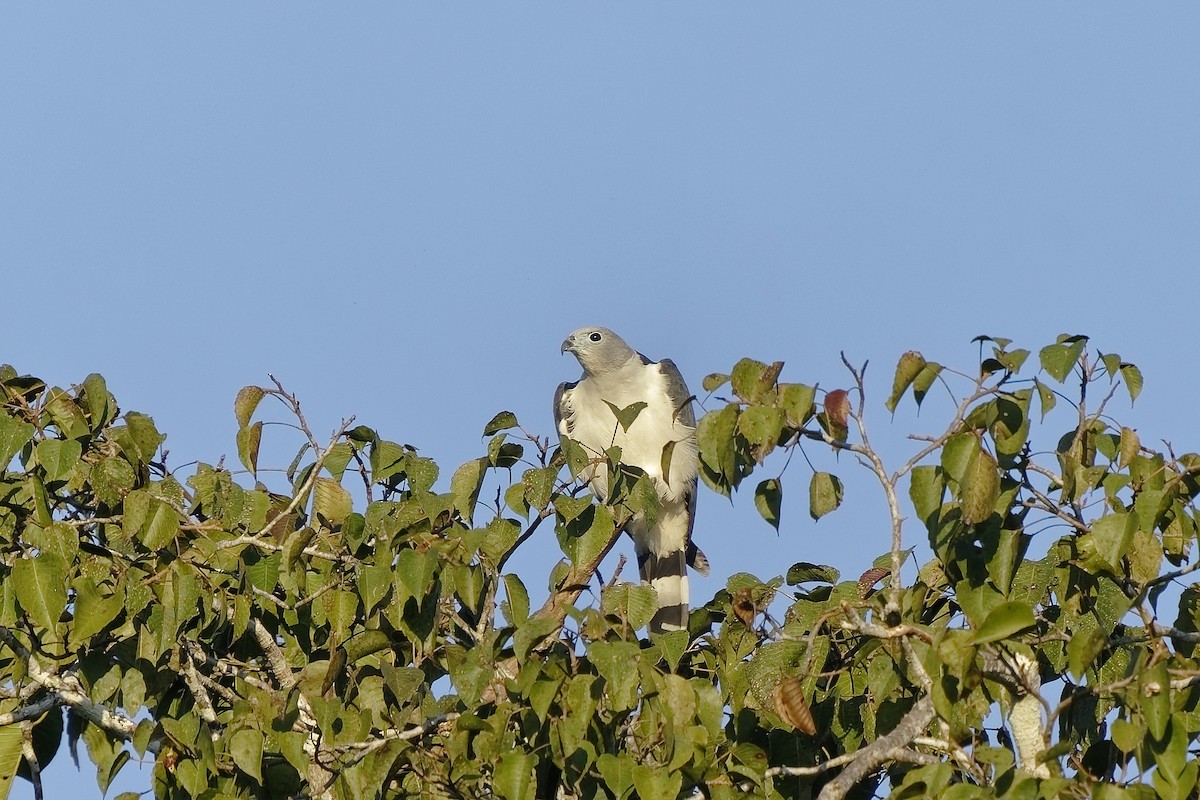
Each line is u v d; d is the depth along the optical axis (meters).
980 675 8.42
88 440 10.68
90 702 10.96
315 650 11.40
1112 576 9.91
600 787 9.86
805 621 10.69
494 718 9.51
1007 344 9.27
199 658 11.12
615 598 10.33
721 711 9.54
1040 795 8.23
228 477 10.92
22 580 9.49
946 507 9.50
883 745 9.36
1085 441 10.04
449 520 11.02
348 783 9.44
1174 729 8.37
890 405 9.27
